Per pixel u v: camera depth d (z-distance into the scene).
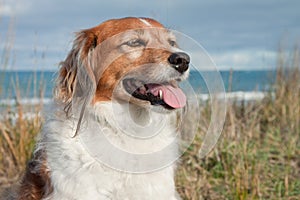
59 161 1.43
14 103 2.22
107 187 1.43
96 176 1.42
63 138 1.44
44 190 1.48
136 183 1.44
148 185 1.45
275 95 2.90
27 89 2.24
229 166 2.01
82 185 1.41
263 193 1.87
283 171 2.04
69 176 1.42
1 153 2.09
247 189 1.83
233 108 2.74
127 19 1.50
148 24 1.49
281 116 2.71
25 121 2.13
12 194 1.60
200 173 2.03
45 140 1.47
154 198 1.46
